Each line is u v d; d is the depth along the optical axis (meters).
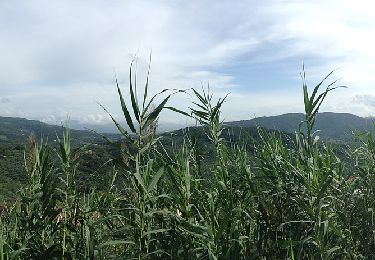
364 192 4.12
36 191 4.08
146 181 3.44
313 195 3.48
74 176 4.04
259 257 3.69
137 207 3.62
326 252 3.30
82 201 4.14
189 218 3.62
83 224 3.88
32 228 3.86
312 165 3.59
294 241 3.33
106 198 4.17
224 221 3.36
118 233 3.69
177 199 3.66
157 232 3.68
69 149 4.03
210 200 3.58
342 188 3.99
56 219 4.11
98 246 3.38
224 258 3.30
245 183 4.18
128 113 3.44
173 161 4.00
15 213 4.16
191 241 3.56
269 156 4.18
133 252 3.71
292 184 3.81
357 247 3.85
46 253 3.62
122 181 4.27
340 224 3.86
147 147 3.51
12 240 3.87
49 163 4.10
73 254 3.79
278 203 3.96
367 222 3.91
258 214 4.04
